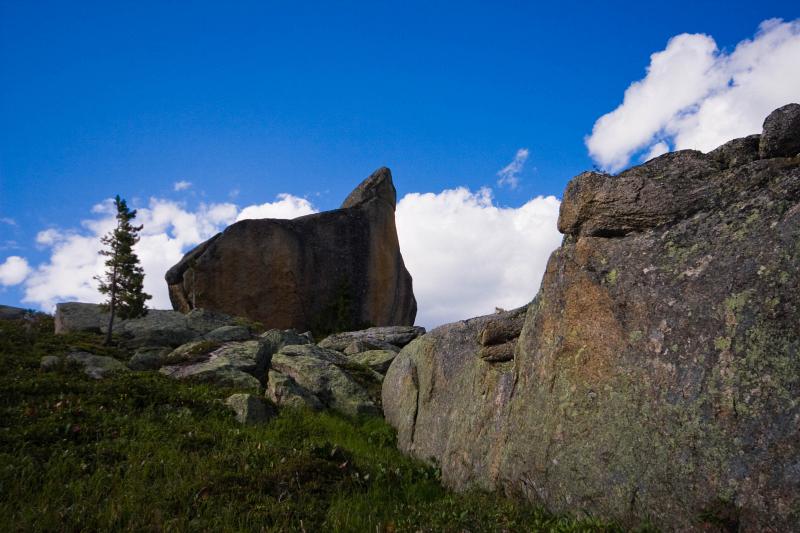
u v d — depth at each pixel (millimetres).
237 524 7098
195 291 44156
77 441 10156
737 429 5695
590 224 8227
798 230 5957
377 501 8539
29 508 7223
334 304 46969
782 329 5684
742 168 7090
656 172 7965
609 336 7352
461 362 12273
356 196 54688
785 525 5105
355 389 17594
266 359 20781
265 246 46375
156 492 8008
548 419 7906
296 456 9438
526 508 7840
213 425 12250
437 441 12172
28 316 37344
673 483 6059
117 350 23672
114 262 26734
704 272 6613
